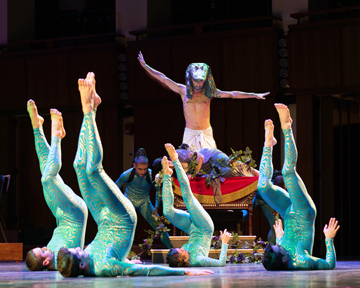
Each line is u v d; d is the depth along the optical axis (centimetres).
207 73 763
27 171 1308
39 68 1244
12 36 1287
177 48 1159
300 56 1068
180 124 1163
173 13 1210
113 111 1214
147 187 746
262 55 1102
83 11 1266
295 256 523
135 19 1228
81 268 438
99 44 1211
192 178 723
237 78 1119
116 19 1240
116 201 469
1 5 1293
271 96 1100
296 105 1077
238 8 1159
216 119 1134
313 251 1048
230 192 716
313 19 1089
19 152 1310
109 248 459
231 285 363
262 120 1105
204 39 1143
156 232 710
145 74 1183
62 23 1287
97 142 462
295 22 1109
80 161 468
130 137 1259
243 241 700
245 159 736
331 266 526
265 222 1067
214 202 717
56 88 1231
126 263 452
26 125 1313
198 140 769
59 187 533
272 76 1096
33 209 1298
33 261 519
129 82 1193
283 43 1103
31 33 1298
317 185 1078
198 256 586
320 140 1084
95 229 1194
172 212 605
